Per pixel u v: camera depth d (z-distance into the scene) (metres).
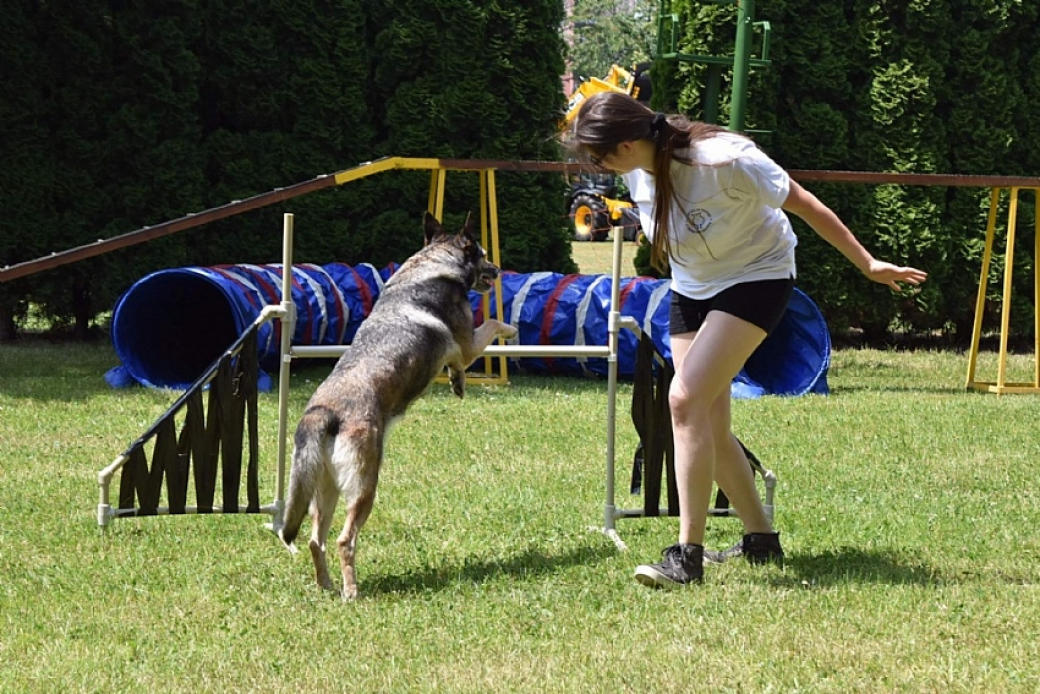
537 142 11.35
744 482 4.44
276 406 7.93
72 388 8.53
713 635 3.58
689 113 11.71
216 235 11.20
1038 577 4.27
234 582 4.20
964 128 11.62
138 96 10.84
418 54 11.20
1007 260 9.30
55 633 3.62
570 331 9.74
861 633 3.60
